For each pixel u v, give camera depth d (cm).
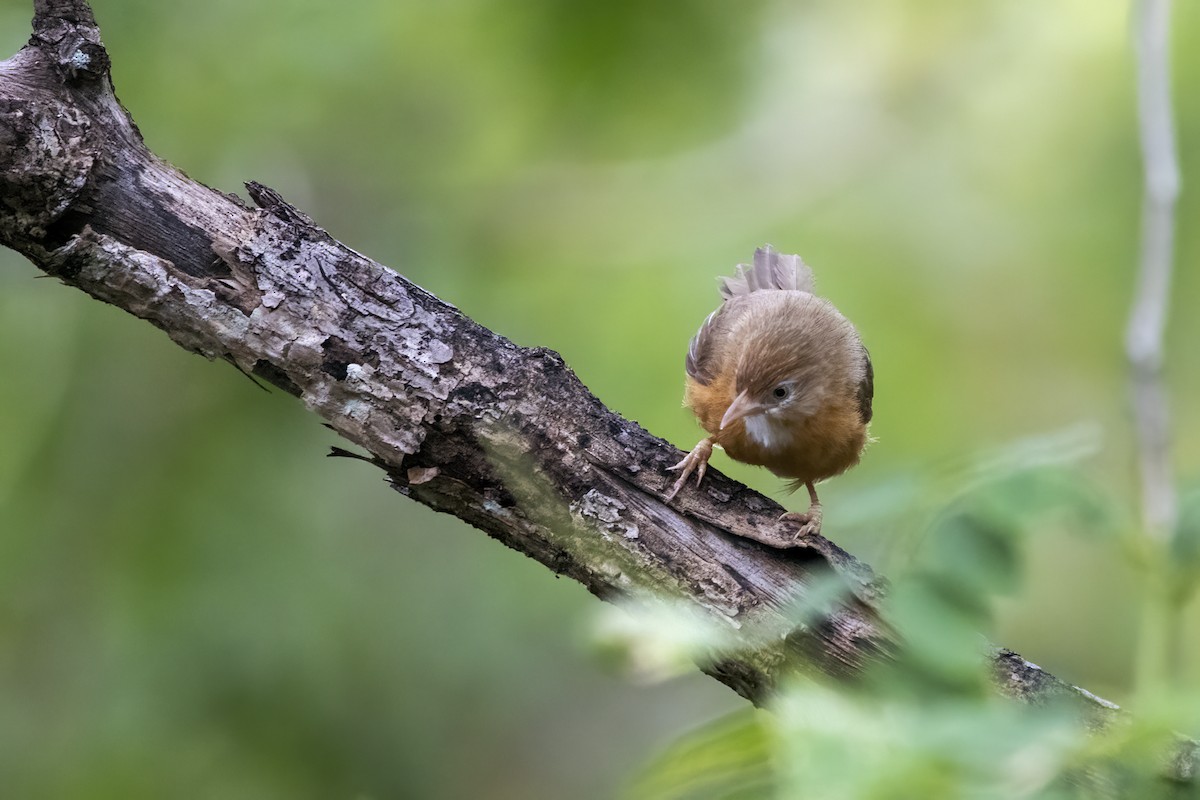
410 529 1250
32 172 566
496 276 1335
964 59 1491
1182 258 1312
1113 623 1003
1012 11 1471
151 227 588
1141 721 279
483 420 604
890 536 348
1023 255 1420
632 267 1372
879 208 1451
